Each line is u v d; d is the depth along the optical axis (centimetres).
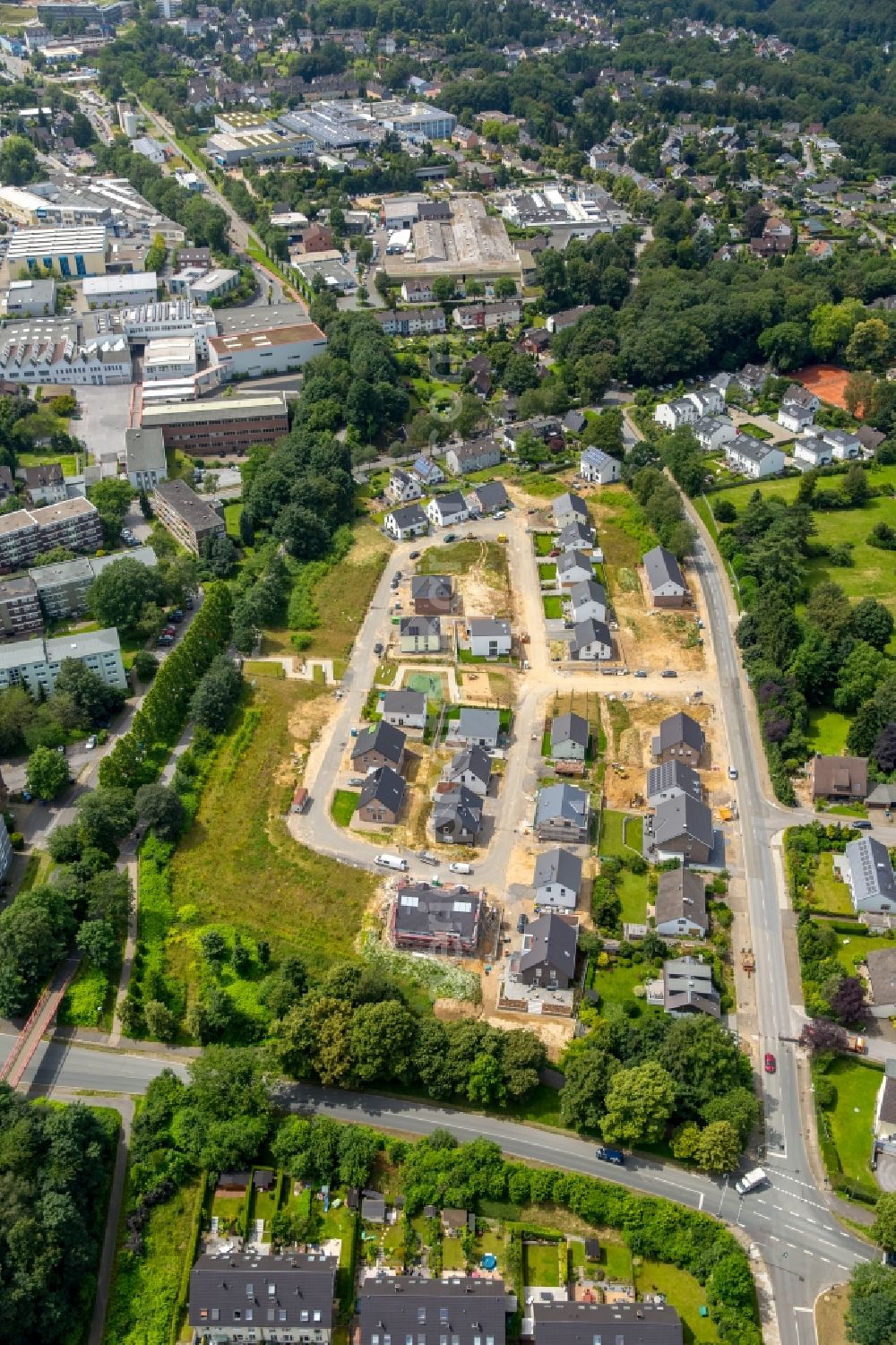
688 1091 14488
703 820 18850
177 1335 12706
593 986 16475
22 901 16512
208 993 16112
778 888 18188
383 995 15750
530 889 18088
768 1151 14425
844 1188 13888
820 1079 15100
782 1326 12656
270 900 17912
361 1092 15125
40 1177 13350
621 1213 13462
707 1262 12950
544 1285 13075
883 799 19550
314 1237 13475
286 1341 12562
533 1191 13712
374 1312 12219
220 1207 13888
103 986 16450
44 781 19500
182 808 19212
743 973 16725
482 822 19412
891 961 16400
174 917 17600
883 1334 11869
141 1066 15475
